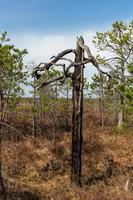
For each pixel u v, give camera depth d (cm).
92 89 3469
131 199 1875
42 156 2756
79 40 2034
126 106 2000
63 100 3438
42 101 3275
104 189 2091
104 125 3850
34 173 2453
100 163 2606
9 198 1992
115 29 3250
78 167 2122
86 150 2866
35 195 2088
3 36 2247
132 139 3053
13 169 2484
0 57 2080
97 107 4372
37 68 1998
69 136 3422
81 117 2120
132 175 2302
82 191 2025
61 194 2041
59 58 2027
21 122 3594
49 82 2008
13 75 2238
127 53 3164
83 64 1975
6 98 2327
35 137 3281
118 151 2877
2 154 2673
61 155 2789
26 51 2266
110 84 2014
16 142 2941
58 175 2456
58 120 3859
